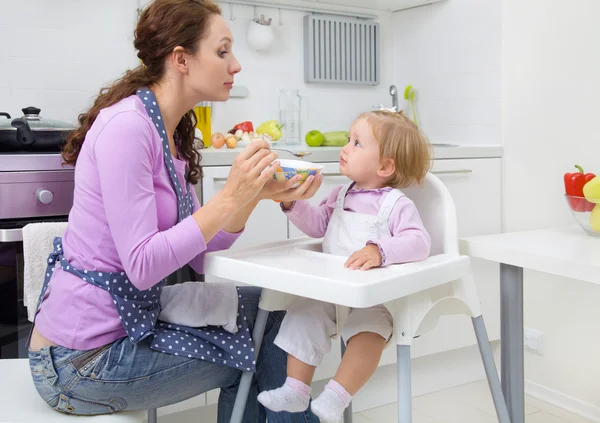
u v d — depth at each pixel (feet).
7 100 7.61
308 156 7.51
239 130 8.71
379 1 9.53
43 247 5.61
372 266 3.99
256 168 4.00
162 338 4.20
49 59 7.79
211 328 4.45
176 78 4.41
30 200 6.18
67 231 4.35
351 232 4.83
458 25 9.31
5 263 6.09
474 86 9.12
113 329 4.14
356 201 4.98
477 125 9.13
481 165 8.56
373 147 4.91
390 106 10.55
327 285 3.55
